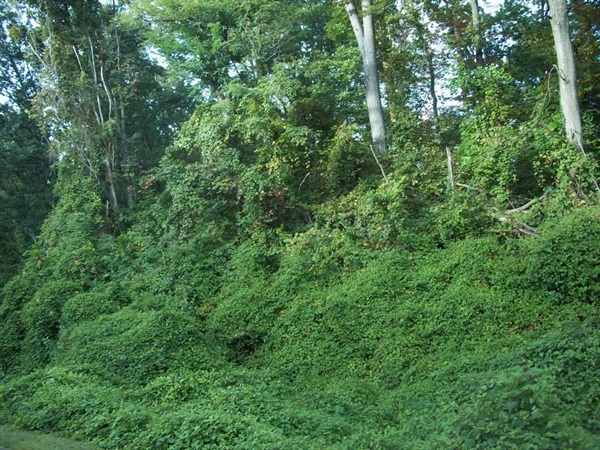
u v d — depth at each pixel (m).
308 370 13.66
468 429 6.13
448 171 17.03
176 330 14.14
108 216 25.86
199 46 28.83
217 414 8.89
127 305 18.00
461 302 12.75
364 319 13.68
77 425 10.09
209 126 20.61
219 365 13.73
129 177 27.55
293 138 19.00
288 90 20.47
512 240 13.91
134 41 32.25
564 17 15.41
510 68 23.09
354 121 25.52
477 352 11.66
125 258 21.11
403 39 24.19
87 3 28.33
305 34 30.77
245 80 29.03
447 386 10.38
